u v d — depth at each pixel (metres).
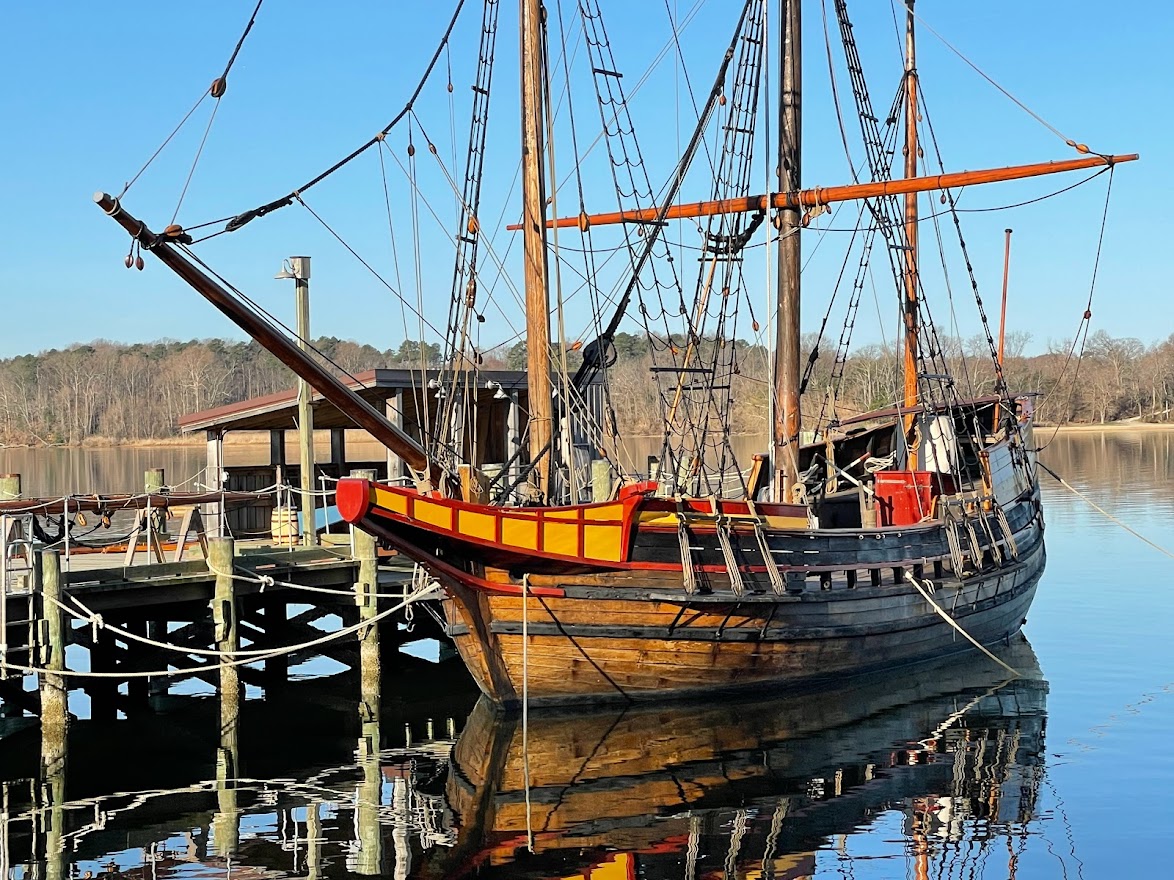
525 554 16.84
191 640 20.95
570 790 15.09
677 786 15.20
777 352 22.72
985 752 16.67
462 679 23.05
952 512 22.78
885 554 20.78
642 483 18.42
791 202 22.64
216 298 14.52
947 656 22.91
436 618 21.00
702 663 18.59
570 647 17.77
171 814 14.65
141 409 117.25
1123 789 14.89
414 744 18.02
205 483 26.66
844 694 20.23
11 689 18.39
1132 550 38.44
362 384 25.61
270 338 15.06
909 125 29.23
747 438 66.69
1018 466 27.22
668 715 18.61
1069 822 13.68
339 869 12.58
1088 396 122.62
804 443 26.42
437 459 19.33
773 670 19.31
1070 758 16.31
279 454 28.19
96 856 13.15
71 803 15.19
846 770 15.84
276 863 12.81
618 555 17.59
